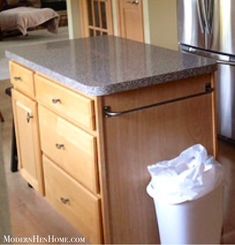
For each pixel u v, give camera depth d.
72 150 2.43
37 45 3.16
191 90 2.38
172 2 4.76
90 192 2.34
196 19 3.90
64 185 2.60
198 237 2.31
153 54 2.68
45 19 10.13
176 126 2.38
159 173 2.26
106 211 2.28
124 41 3.15
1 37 9.86
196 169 2.23
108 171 2.24
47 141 2.72
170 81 2.28
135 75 2.23
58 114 2.51
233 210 2.94
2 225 1.26
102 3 5.66
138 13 4.94
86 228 2.45
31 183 3.08
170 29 4.82
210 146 2.53
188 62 2.44
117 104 2.18
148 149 2.32
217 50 3.81
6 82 6.26
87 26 6.08
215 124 2.50
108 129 2.19
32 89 2.79
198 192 2.22
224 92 3.90
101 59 2.61
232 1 3.60
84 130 2.28
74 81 2.21
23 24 9.85
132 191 2.33
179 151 2.42
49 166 2.75
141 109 2.25
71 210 2.58
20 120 3.09
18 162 3.39
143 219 2.40
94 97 2.14
